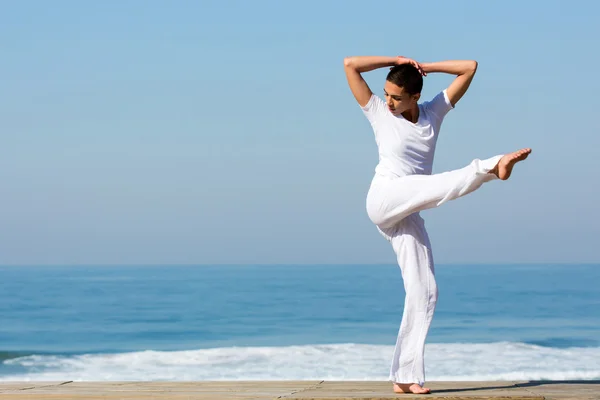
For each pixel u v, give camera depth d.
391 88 4.30
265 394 4.46
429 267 4.49
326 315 21.30
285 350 12.34
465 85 4.50
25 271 71.38
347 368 10.71
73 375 10.50
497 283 34.47
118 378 10.21
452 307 22.77
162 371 10.73
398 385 4.46
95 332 18.36
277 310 22.72
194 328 18.88
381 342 15.73
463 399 4.17
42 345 16.39
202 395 4.44
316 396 4.30
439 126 4.57
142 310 23.06
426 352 11.99
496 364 10.87
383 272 58.16
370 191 4.49
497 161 3.98
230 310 22.88
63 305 24.66
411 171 4.44
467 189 4.11
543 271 57.03
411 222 4.47
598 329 17.62
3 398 4.38
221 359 11.58
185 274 55.72
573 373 10.11
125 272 63.81
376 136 4.52
